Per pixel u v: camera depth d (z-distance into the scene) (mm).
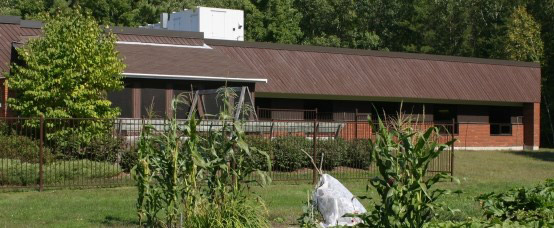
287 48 41625
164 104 32938
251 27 67688
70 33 27344
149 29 37094
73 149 24938
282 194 23375
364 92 42000
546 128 60719
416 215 9742
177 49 36562
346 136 41094
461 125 47406
